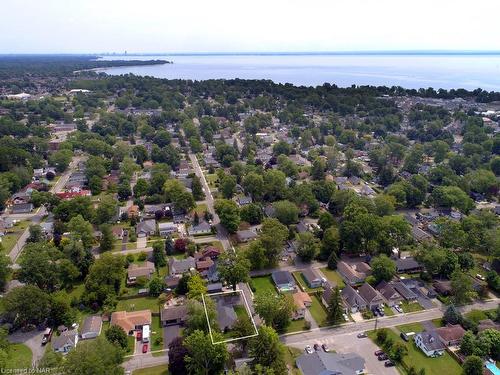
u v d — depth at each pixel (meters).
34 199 152.12
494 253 112.19
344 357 75.06
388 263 103.44
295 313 90.62
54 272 99.06
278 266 113.25
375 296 95.12
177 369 71.88
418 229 132.12
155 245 114.12
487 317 89.94
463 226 125.69
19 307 84.00
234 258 100.44
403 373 75.19
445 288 99.94
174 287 101.44
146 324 86.81
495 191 164.12
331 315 88.94
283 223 134.12
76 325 87.31
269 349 71.06
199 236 130.12
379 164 199.25
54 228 127.94
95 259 109.75
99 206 135.38
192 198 144.38
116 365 68.06
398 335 85.62
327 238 116.50
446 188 153.38
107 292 94.62
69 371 62.06
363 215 119.50
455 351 80.56
